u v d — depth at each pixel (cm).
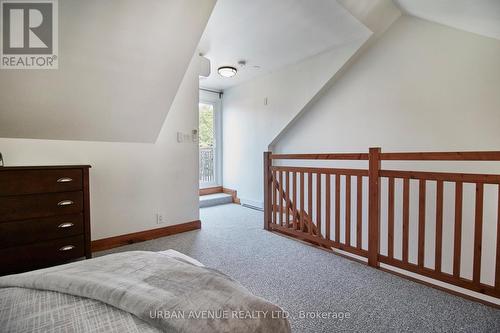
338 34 301
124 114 255
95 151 265
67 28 172
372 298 179
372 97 339
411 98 305
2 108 197
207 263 235
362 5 251
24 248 193
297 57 378
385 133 329
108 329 65
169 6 189
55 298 79
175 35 213
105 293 76
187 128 334
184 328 63
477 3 184
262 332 71
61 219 209
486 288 171
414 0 236
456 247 182
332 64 353
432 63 288
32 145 233
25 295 82
